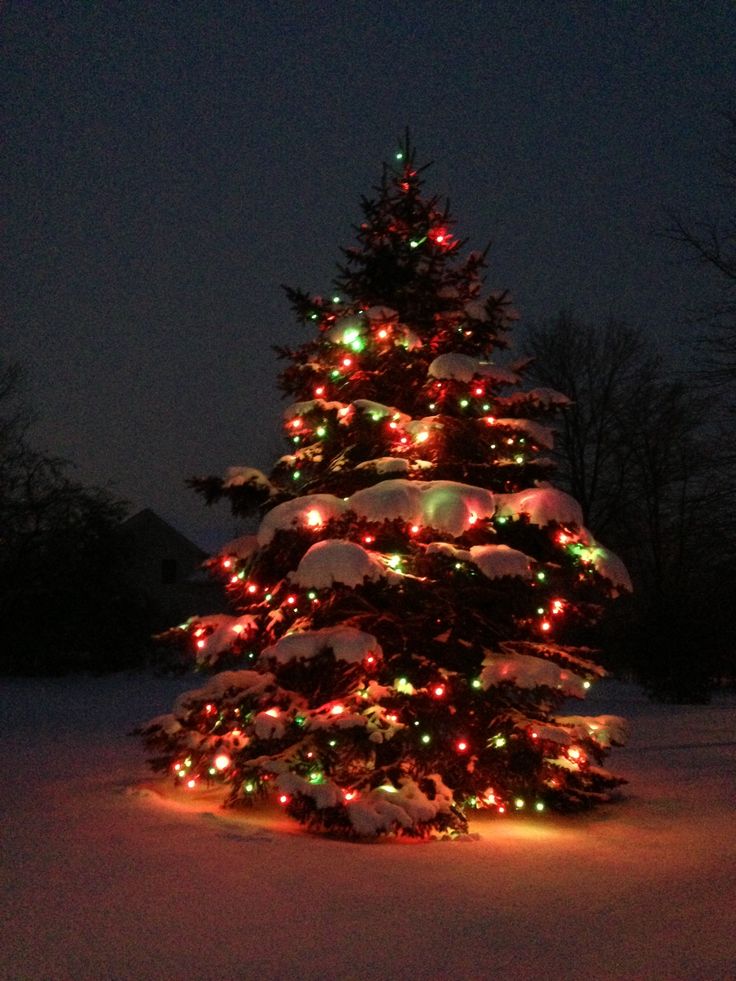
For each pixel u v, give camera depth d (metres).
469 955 5.68
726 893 7.07
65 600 38.59
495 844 8.66
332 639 8.98
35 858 7.62
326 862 7.71
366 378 10.84
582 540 10.06
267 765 8.77
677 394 34.41
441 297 11.46
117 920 6.12
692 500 20.94
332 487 10.57
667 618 28.20
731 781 12.60
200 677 38.78
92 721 21.62
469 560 9.29
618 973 5.43
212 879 7.09
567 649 10.59
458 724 9.48
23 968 5.31
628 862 8.05
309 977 5.28
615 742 10.05
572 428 39.75
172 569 55.88
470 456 10.72
